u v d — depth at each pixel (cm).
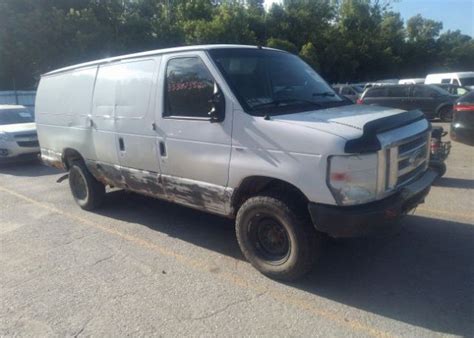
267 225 400
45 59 2736
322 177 339
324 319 338
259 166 380
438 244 465
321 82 503
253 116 386
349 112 405
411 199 376
